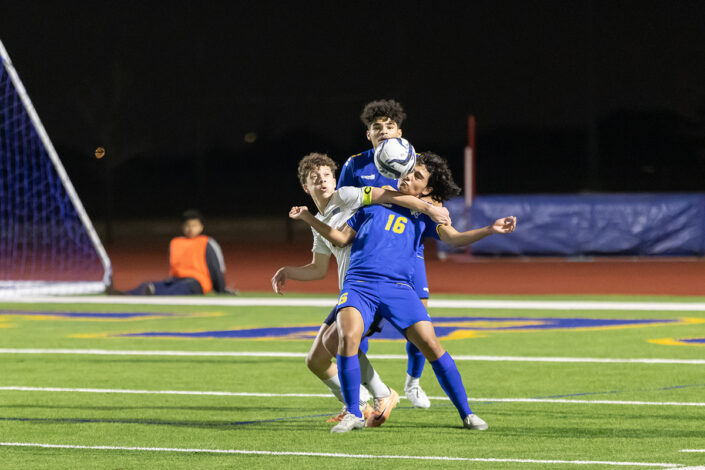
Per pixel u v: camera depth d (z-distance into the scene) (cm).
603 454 1777
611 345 3197
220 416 2152
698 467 1666
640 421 2070
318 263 2117
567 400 2303
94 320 3991
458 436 1939
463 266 6975
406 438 1922
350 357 1941
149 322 3909
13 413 2191
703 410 2180
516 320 3891
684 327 3659
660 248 7519
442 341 3297
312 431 1994
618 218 7544
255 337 3462
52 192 6919
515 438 1916
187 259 4981
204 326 3775
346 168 2264
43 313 4247
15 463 1738
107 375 2692
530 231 7575
